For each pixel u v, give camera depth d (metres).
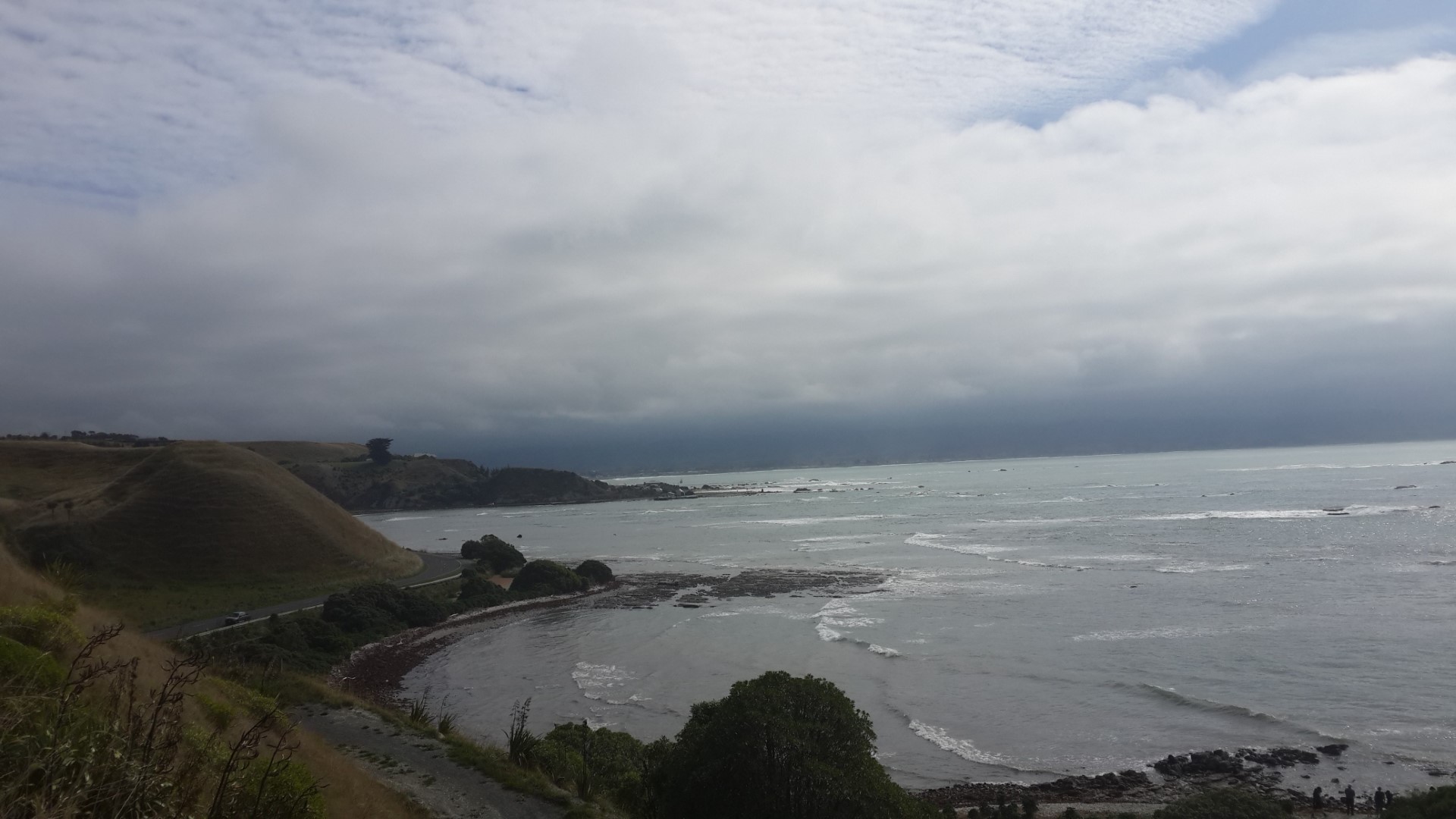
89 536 80.25
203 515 86.31
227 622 61.03
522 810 17.75
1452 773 31.11
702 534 158.88
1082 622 60.06
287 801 9.01
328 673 52.12
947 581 83.12
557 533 175.38
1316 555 87.75
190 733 8.61
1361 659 46.62
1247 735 36.03
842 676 47.56
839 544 127.25
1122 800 29.78
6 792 5.43
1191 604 64.50
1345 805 28.55
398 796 17.09
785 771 18.00
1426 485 183.12
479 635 66.25
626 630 65.62
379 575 91.50
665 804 19.14
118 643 13.04
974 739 36.62
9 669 7.40
